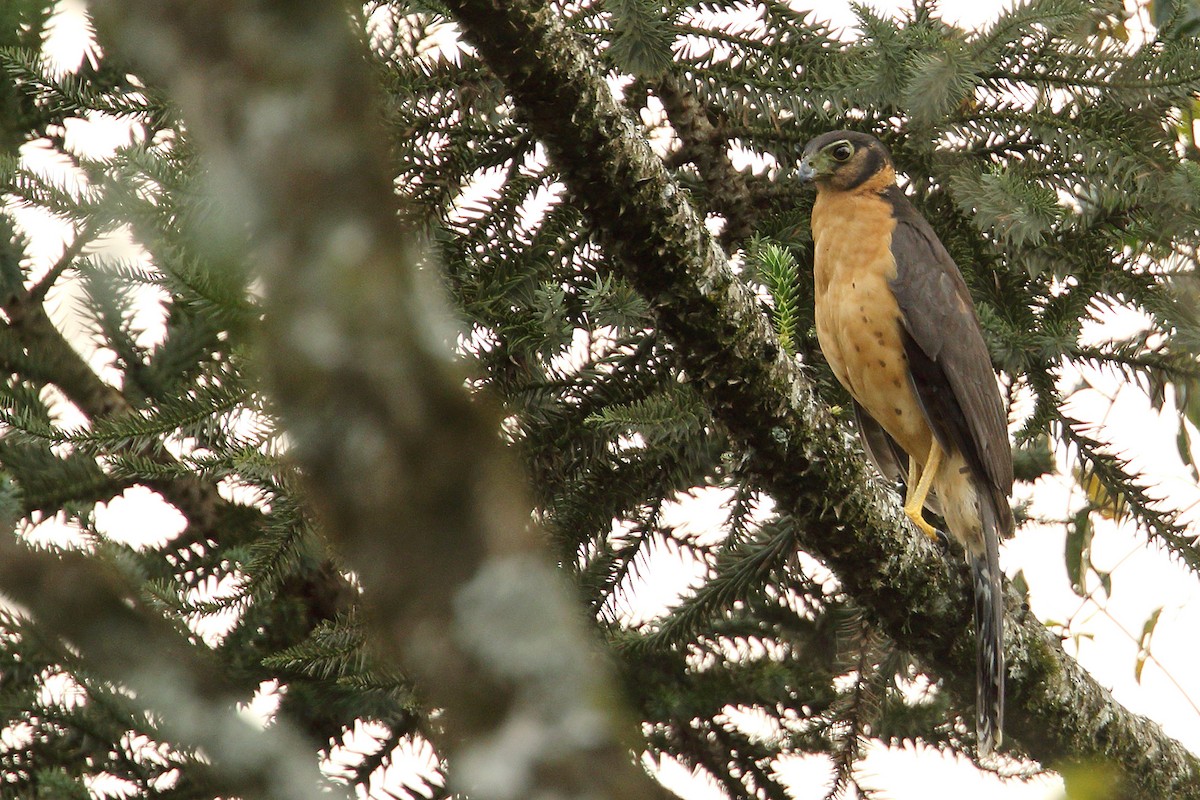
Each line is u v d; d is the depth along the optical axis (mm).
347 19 1863
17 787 6945
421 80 8484
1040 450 10898
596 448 8609
